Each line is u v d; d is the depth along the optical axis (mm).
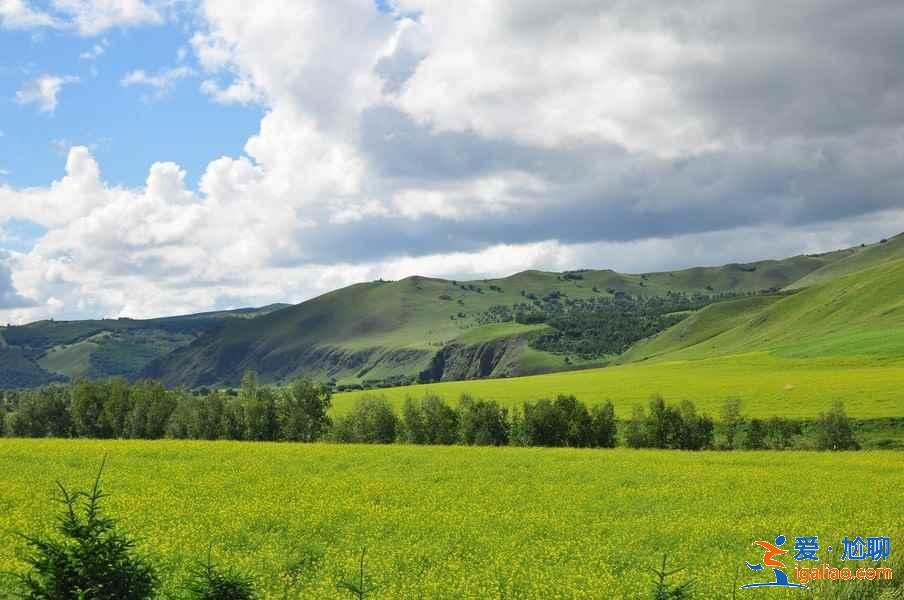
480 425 85875
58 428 98625
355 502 33000
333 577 20922
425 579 20953
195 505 31766
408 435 86562
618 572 22531
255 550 24266
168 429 93188
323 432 92750
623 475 43250
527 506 33125
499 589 20344
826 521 29609
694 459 52656
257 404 93375
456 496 35344
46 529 24672
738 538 26719
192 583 10867
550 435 83875
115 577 10000
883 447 73562
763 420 82250
